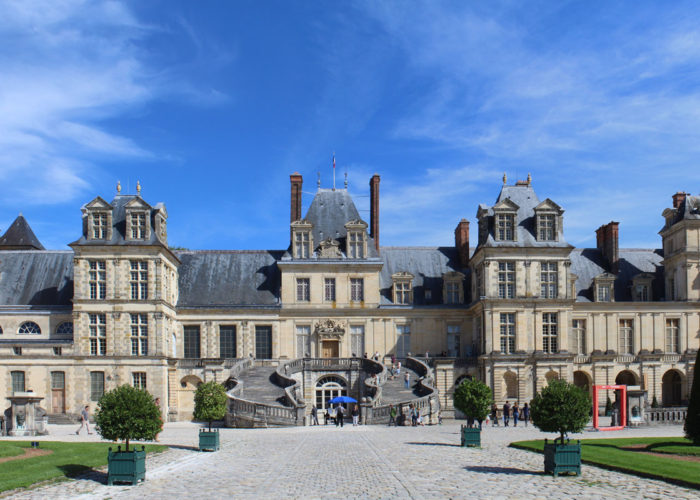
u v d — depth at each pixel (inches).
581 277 3090.6
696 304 2945.4
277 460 1309.1
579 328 2992.1
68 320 2802.7
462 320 2997.0
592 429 1959.9
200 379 2706.7
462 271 3134.8
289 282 2955.2
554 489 951.0
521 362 2711.6
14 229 3420.3
